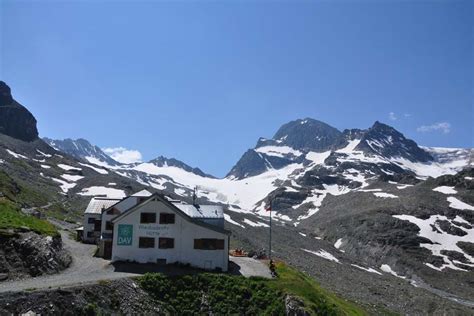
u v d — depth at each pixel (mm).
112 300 51375
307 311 59094
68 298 46719
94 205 91938
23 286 49562
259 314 58438
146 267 64812
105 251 72125
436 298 131875
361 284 135125
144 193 91125
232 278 63219
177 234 67938
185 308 56562
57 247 64812
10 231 60094
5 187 131625
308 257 161500
